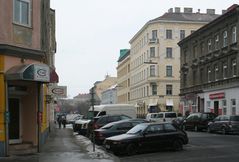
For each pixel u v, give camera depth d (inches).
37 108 781.3
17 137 776.9
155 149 816.9
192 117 1669.5
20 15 737.0
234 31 1787.6
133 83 4124.0
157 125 830.5
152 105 3326.8
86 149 850.1
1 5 692.1
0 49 679.1
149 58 3383.4
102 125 1173.7
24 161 626.8
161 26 3366.1
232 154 769.6
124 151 780.6
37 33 772.0
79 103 4404.5
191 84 2359.7
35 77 694.5
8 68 693.9
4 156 673.6
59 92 979.3
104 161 653.3
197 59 2261.3
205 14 3521.2
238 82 1713.8
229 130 1378.0
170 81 3356.3
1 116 674.8
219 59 1943.9
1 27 688.4
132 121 1008.9
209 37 2090.3
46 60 928.9
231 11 1764.3
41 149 799.1
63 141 1087.0
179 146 841.5
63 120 2137.1
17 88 761.0
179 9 3526.1
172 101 3348.9
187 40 2431.1
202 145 955.3
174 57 3373.5
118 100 5093.5
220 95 1903.3
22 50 718.5
